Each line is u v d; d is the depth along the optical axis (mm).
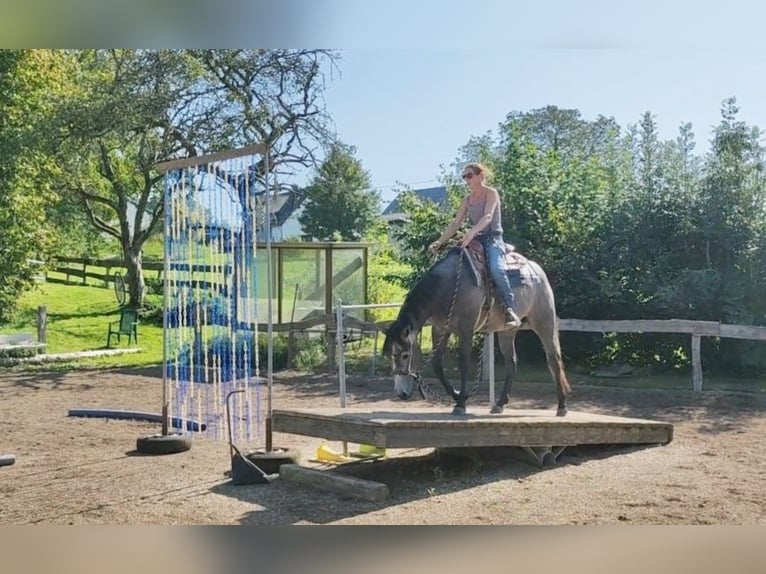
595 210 14602
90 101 18484
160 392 12891
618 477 6578
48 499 6055
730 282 12891
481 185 7230
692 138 14188
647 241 13805
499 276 7031
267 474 6785
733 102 13453
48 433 9055
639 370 13586
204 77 18188
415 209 15836
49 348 19953
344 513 5578
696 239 13594
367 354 17047
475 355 14922
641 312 13781
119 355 19047
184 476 6801
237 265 7352
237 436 8578
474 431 6418
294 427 6867
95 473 6961
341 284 17734
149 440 7809
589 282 14133
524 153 15305
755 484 6297
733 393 11430
